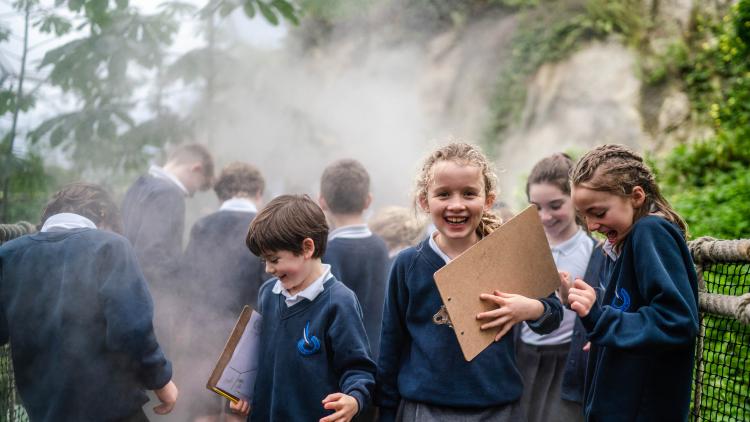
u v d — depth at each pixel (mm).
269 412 2436
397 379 2438
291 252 2387
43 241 2527
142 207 3729
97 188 2777
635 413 2068
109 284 2471
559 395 2959
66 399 2422
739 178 7047
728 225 5828
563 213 3061
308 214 2428
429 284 2369
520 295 2197
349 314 2428
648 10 13141
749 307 2104
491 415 2285
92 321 2465
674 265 1987
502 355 2338
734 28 9820
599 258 3016
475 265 2109
